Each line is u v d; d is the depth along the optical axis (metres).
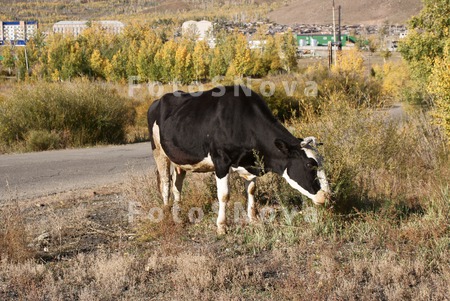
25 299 6.12
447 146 11.75
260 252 7.48
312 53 119.75
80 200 11.13
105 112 21.59
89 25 119.00
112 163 16.14
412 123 13.10
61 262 7.38
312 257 7.07
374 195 9.07
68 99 21.06
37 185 13.05
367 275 6.45
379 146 10.55
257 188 9.52
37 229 8.79
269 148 7.91
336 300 5.73
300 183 7.79
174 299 5.90
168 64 53.22
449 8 16.98
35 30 83.06
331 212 8.25
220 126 8.05
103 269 6.71
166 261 7.07
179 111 8.73
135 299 6.02
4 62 81.81
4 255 7.35
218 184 8.23
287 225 8.23
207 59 58.53
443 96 10.83
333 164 8.52
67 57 61.25
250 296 5.98
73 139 20.77
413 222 8.04
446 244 7.13
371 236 7.68
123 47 66.06
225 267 6.63
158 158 9.42
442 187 9.03
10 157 17.58
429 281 6.19
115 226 9.05
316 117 11.09
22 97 21.16
